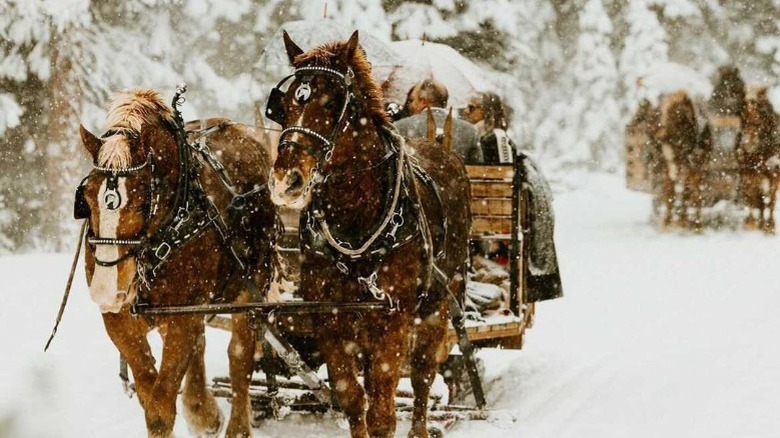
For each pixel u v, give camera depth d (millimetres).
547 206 10883
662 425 8281
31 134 25062
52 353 11625
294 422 8930
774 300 15297
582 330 14164
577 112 43281
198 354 8039
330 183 7027
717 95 26344
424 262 7391
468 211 9102
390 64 12977
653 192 26875
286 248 9422
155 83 26281
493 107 14695
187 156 7285
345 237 7094
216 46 29547
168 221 7082
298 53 7160
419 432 8203
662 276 18828
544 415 9164
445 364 9453
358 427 7191
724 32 44719
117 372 10859
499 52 28328
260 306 7035
